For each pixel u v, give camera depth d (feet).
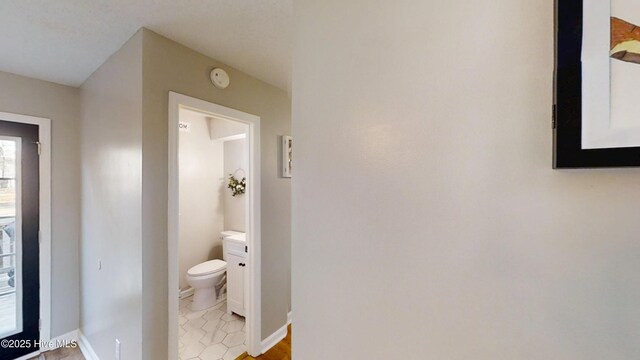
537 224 1.62
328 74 2.47
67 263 7.68
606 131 1.42
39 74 6.98
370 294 2.22
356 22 2.32
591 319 1.49
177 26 4.88
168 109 5.17
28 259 7.10
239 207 12.03
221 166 12.46
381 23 2.19
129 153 5.13
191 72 5.62
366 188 2.25
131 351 5.03
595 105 1.44
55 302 7.47
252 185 7.11
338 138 2.40
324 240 2.47
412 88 2.04
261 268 7.28
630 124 1.37
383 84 2.17
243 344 7.51
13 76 6.87
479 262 1.79
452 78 1.89
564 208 1.55
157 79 5.03
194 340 7.67
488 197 1.76
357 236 2.29
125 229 5.25
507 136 1.71
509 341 1.70
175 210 5.24
